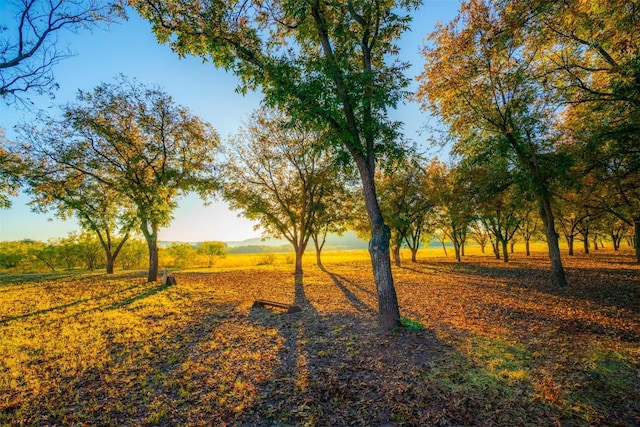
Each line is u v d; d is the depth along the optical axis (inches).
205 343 302.8
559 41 425.1
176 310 448.1
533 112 530.6
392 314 318.7
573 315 377.1
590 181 579.8
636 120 393.4
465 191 647.1
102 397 202.8
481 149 601.9
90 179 809.5
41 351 285.4
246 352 278.4
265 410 185.0
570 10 328.2
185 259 1795.0
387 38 365.7
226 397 199.8
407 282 719.1
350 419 175.0
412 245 1512.1
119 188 705.6
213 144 817.5
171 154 761.6
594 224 1295.5
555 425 166.2
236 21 333.4
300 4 299.1
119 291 625.3
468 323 350.9
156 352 281.4
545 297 496.1
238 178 928.9
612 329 317.4
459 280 738.8
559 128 582.2
